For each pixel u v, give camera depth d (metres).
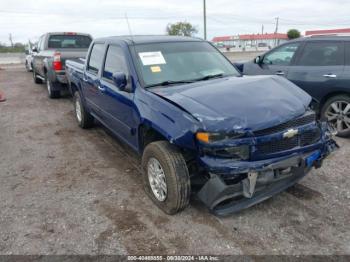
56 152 5.48
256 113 3.10
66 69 7.50
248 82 3.82
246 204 3.22
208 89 3.61
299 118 3.27
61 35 10.90
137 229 3.27
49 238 3.17
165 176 3.33
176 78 4.09
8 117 7.86
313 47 6.04
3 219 3.51
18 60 32.69
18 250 3.01
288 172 3.26
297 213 3.46
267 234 3.13
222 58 4.80
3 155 5.39
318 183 4.09
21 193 4.08
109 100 4.73
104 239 3.13
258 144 3.01
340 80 5.52
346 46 5.60
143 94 3.77
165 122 3.29
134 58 4.18
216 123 2.97
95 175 4.55
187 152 3.41
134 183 4.28
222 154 3.00
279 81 3.95
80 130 6.70
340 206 3.57
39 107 8.92
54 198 3.93
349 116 5.59
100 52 5.35
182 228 3.26
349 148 5.24
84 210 3.65
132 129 4.10
